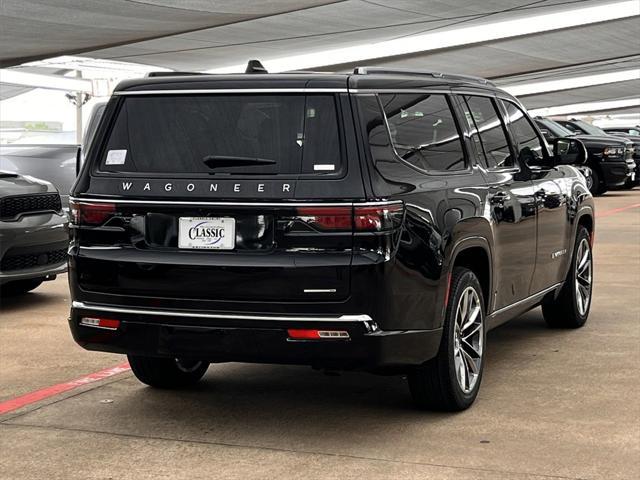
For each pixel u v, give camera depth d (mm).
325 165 4730
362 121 4793
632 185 27125
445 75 5859
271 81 4891
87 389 6051
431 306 5023
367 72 5090
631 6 37062
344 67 43375
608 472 4410
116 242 5020
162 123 5031
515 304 6359
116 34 26703
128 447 4871
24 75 57094
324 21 30234
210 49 34375
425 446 4816
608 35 40562
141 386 6113
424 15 30719
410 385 5336
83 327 5109
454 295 5273
